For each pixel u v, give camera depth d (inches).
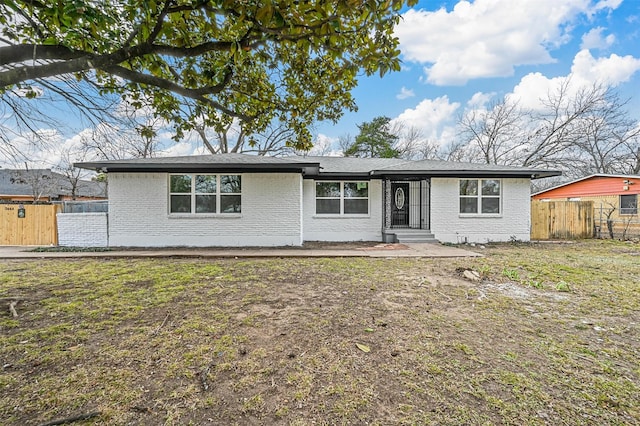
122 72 122.7
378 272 246.2
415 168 442.9
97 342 119.7
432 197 448.8
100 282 210.2
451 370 102.6
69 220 387.9
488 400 87.0
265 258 313.6
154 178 390.3
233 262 290.2
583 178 690.8
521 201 451.2
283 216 404.5
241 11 98.6
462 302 173.0
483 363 107.2
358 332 131.6
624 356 113.3
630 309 163.2
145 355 110.1
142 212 390.0
